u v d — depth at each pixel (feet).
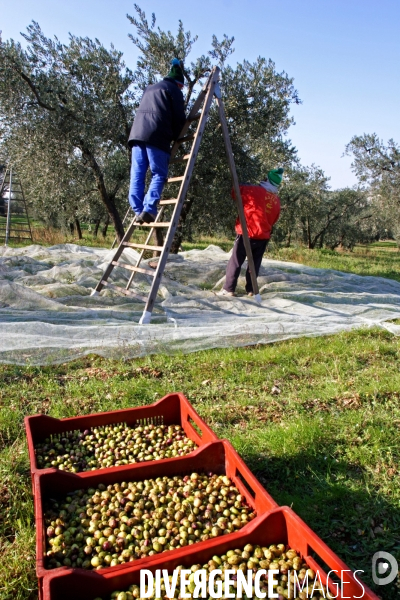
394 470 10.68
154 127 18.65
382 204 80.53
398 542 8.62
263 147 43.52
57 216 72.28
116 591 6.34
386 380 15.60
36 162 37.81
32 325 17.12
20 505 9.16
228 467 9.11
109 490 8.55
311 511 9.29
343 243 110.83
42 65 36.65
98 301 21.63
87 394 14.05
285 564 6.70
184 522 7.74
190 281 28.25
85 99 35.99
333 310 24.36
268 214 24.43
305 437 11.58
